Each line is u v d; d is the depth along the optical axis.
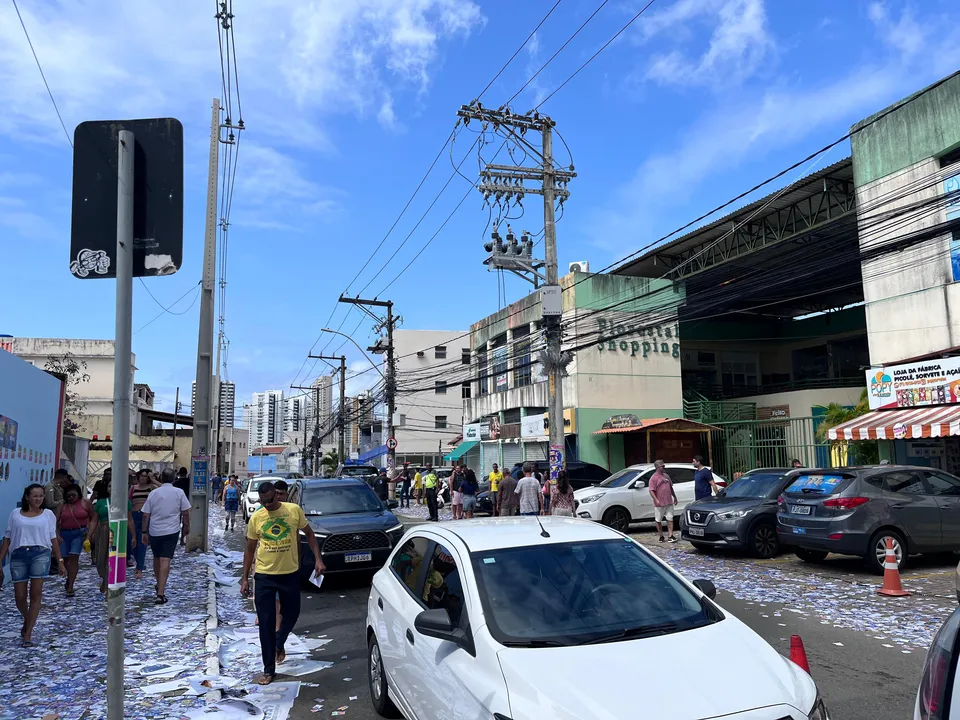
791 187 22.19
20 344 40.62
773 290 28.12
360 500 12.12
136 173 3.56
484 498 22.83
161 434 47.06
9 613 9.01
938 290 16.19
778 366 35.28
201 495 15.92
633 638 3.58
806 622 7.83
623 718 2.83
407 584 4.92
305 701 5.62
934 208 16.25
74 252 3.52
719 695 3.01
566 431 28.41
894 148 17.30
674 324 29.62
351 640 7.59
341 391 49.78
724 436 27.44
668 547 14.44
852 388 26.75
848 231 22.72
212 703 5.48
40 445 13.44
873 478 10.99
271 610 6.23
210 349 16.81
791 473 13.36
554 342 18.14
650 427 24.98
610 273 33.47
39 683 6.06
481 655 3.47
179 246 3.50
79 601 9.85
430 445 57.28
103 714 5.34
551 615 3.76
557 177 18.64
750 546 12.62
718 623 3.82
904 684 5.71
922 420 14.95
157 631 7.93
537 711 2.94
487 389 35.72
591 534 4.59
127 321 3.42
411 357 57.88
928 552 11.01
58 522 10.26
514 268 19.06
